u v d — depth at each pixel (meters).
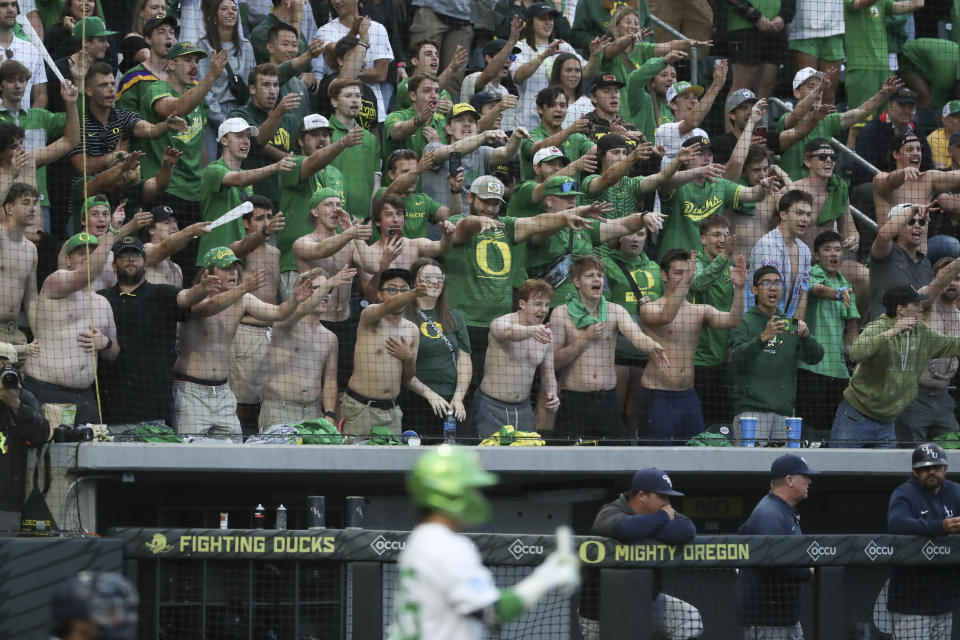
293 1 45.75
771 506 30.62
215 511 36.00
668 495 28.98
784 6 51.56
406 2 51.19
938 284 38.41
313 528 28.91
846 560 29.70
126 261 33.28
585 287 36.66
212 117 43.81
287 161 38.16
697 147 41.09
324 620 31.64
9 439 29.81
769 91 52.16
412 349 35.38
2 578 26.73
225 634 30.67
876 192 45.72
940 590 31.23
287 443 32.78
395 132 42.94
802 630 31.84
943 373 38.47
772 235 40.88
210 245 38.31
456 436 36.38
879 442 35.97
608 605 28.62
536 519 37.75
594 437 36.31
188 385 33.94
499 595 16.67
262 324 35.78
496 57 45.84
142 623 28.84
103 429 31.67
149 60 42.00
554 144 42.50
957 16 55.91
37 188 36.91
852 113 47.88
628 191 41.97
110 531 28.06
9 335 33.22
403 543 28.80
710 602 33.16
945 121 50.38
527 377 35.81
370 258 37.97
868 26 51.81
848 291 40.44
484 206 38.78
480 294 38.31
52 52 42.81
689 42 50.28
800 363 38.41
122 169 37.81
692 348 37.50
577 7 51.81
